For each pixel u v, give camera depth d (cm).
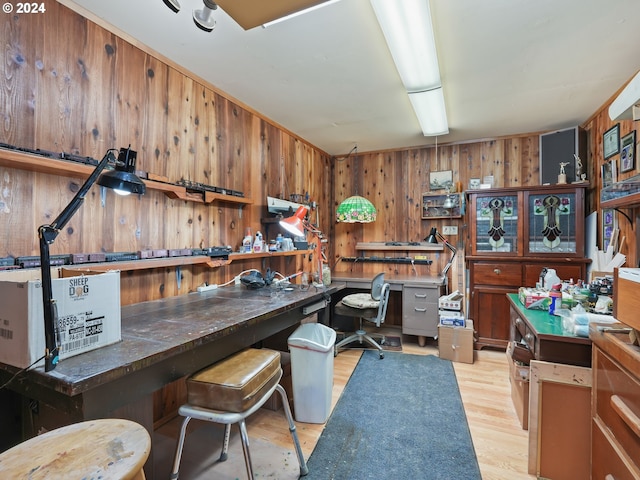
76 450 74
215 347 141
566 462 146
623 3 157
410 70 211
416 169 411
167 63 208
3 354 98
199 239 234
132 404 117
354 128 342
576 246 298
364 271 434
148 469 123
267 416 205
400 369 277
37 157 133
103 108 172
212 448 173
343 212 392
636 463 94
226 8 148
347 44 192
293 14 152
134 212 188
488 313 327
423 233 407
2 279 117
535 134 355
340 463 161
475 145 382
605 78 233
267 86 248
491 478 151
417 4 152
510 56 205
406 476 152
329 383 203
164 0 141
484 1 156
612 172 263
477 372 270
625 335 112
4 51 135
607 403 113
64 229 156
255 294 217
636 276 97
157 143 202
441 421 198
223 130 256
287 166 346
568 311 179
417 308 332
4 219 135
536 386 150
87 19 165
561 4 158
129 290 185
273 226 315
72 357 102
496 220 331
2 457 72
